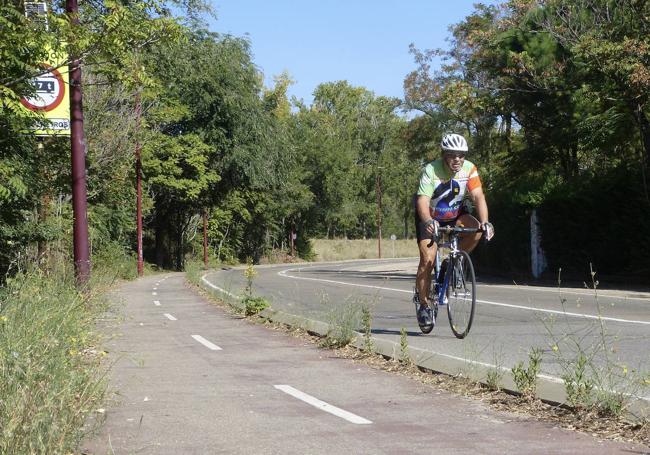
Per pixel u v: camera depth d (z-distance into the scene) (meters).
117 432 5.66
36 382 4.93
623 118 23.36
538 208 27.05
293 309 15.48
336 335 10.30
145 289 27.30
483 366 7.62
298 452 5.09
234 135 52.50
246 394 7.07
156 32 11.67
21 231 16.72
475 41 30.72
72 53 11.36
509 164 32.47
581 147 26.69
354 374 8.07
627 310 14.34
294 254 80.56
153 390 7.28
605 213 24.27
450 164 9.11
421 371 7.98
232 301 18.09
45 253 18.03
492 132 39.94
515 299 17.22
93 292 13.55
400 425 5.78
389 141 114.25
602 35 24.03
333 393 7.06
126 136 26.59
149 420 6.04
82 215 15.02
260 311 14.90
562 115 28.22
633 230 23.02
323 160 84.50
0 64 10.80
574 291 20.08
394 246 96.50
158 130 45.47
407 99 46.28
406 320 13.12
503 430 5.55
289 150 59.31
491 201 31.20
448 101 31.00
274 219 74.69
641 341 9.84
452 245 9.76
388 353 8.83
